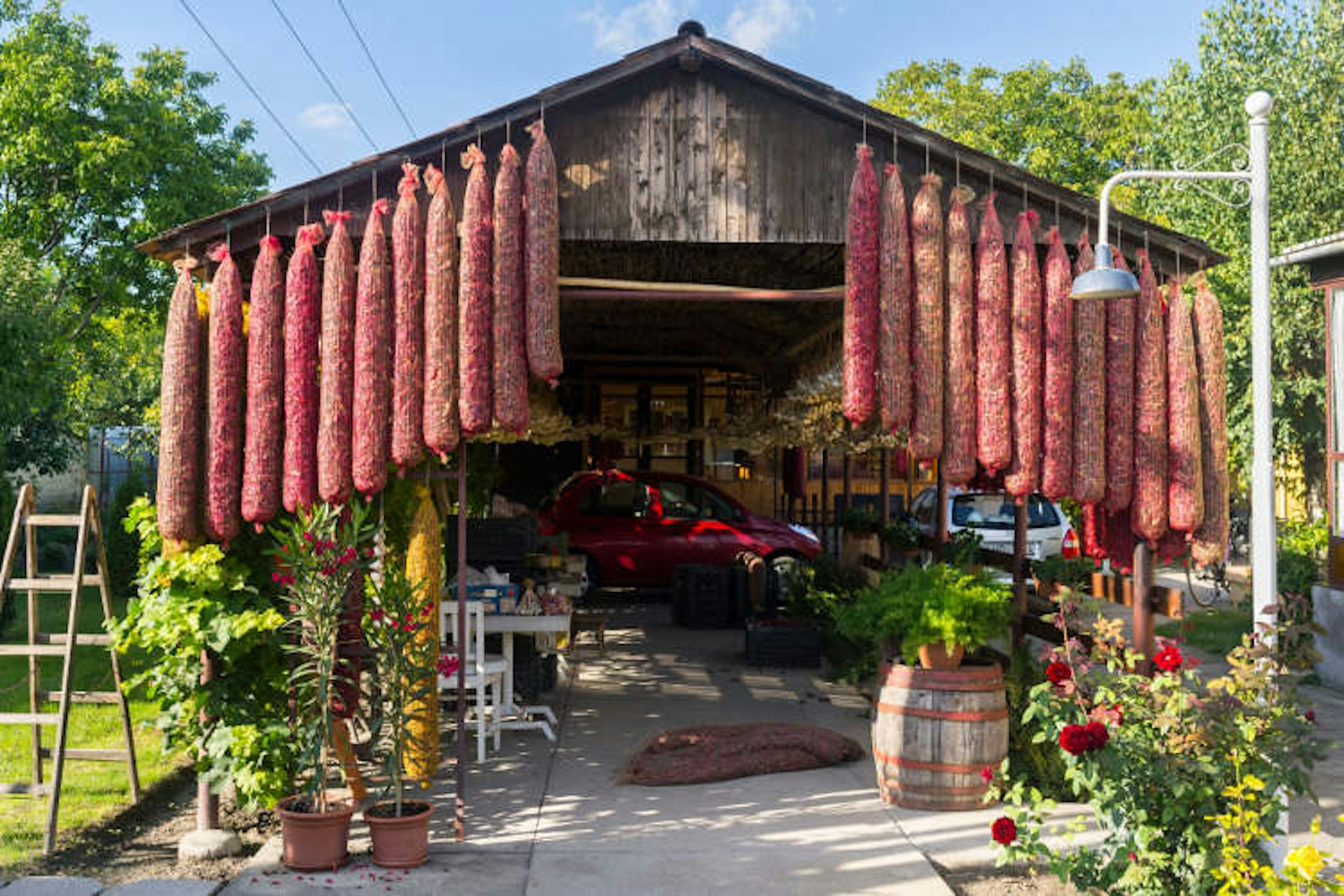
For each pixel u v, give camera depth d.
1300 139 18.44
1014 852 4.70
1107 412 6.34
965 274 6.17
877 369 6.17
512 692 8.09
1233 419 19.14
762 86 6.33
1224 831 4.30
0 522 12.62
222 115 25.53
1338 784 6.73
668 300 10.98
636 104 6.30
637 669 10.38
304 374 5.85
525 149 6.20
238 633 5.58
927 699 6.20
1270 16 18.98
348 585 6.09
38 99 21.88
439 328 5.78
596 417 18.00
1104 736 4.49
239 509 5.88
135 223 23.47
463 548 5.91
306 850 5.26
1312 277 10.92
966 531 9.17
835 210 6.36
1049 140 31.52
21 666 10.19
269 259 5.91
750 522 14.96
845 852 5.48
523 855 5.48
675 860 5.37
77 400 28.47
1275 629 5.21
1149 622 6.38
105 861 5.59
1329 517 10.66
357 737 7.57
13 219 22.44
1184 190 19.41
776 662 10.52
